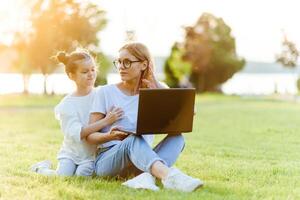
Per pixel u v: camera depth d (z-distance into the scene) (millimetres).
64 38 32281
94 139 5023
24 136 9188
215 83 36250
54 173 5355
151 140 5148
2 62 34406
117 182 4887
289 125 11703
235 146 8180
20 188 4684
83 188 4625
